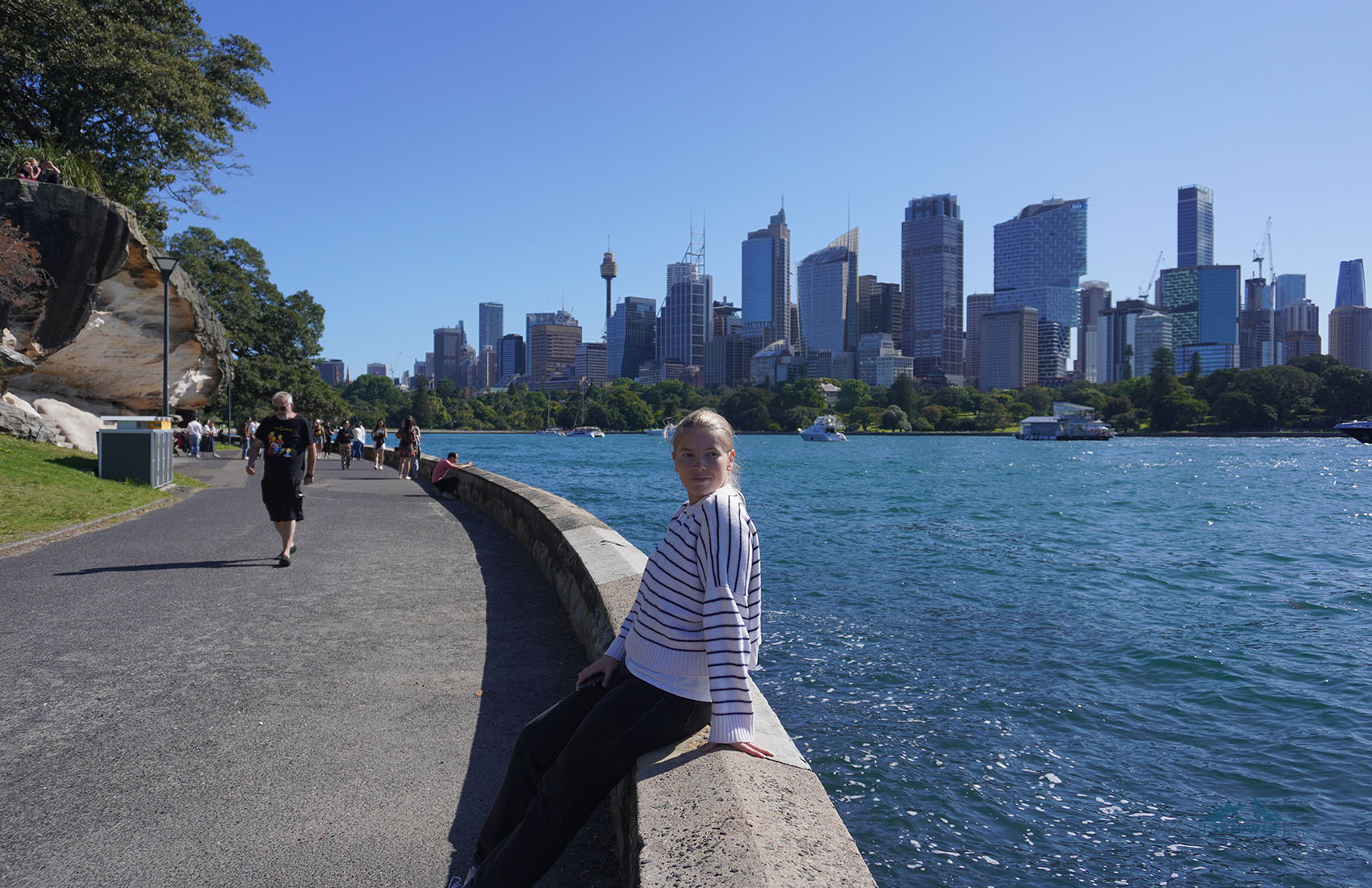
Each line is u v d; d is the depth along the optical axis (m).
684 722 2.51
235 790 3.48
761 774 2.37
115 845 3.01
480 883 2.53
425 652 5.55
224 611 6.61
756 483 56.59
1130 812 7.00
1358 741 8.59
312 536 10.86
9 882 2.74
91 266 22.27
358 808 3.33
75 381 28.19
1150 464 87.12
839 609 14.52
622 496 43.69
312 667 5.19
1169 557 22.92
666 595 2.53
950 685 10.16
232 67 31.92
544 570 8.33
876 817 6.76
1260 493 49.16
